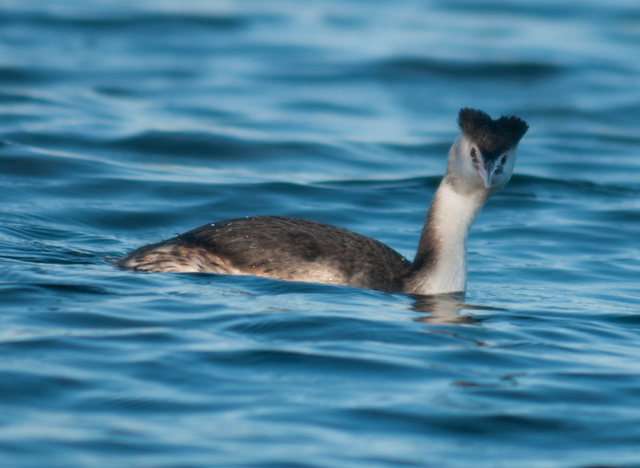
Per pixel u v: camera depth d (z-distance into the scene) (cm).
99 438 690
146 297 1098
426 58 3678
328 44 4000
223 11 4669
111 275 1201
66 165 2014
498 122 1270
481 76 3550
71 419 726
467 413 780
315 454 682
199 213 1778
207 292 1136
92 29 4084
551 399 823
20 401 756
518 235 1756
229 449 682
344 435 724
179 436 702
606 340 1051
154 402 771
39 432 695
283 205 1869
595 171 2394
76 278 1174
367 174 2230
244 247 1260
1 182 1848
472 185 1266
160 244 1299
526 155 2566
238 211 1812
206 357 888
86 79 3175
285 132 2592
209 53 3778
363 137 2623
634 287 1394
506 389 847
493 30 4509
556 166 2441
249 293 1147
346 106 3047
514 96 3312
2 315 996
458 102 3195
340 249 1271
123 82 3180
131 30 4116
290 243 1265
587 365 935
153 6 4678
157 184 1939
